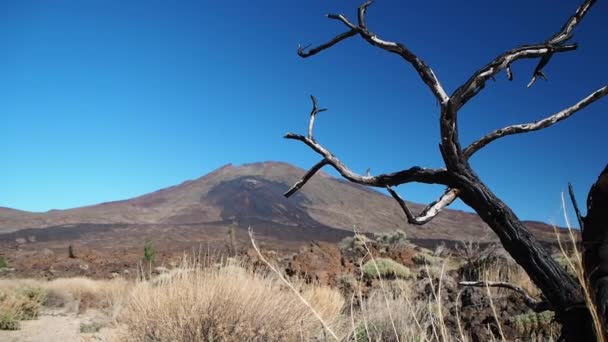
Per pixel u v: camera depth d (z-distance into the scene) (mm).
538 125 1701
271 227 161500
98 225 159250
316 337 5016
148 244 24828
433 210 1697
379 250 15555
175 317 5484
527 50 1648
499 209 1675
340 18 1891
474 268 8492
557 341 1649
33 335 9211
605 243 1581
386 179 1779
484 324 5480
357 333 4156
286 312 5477
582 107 1703
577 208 1681
